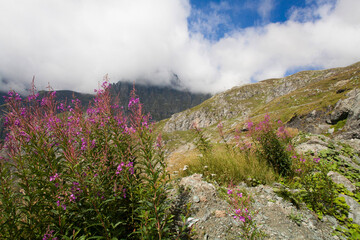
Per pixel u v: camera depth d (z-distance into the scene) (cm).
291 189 511
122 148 338
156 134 345
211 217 385
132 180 329
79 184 266
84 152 323
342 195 470
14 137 277
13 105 273
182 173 669
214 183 540
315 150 771
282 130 743
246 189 505
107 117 353
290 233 355
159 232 275
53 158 284
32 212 267
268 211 416
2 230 249
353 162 711
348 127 1738
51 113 286
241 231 349
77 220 279
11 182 274
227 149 779
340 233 372
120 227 304
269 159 648
